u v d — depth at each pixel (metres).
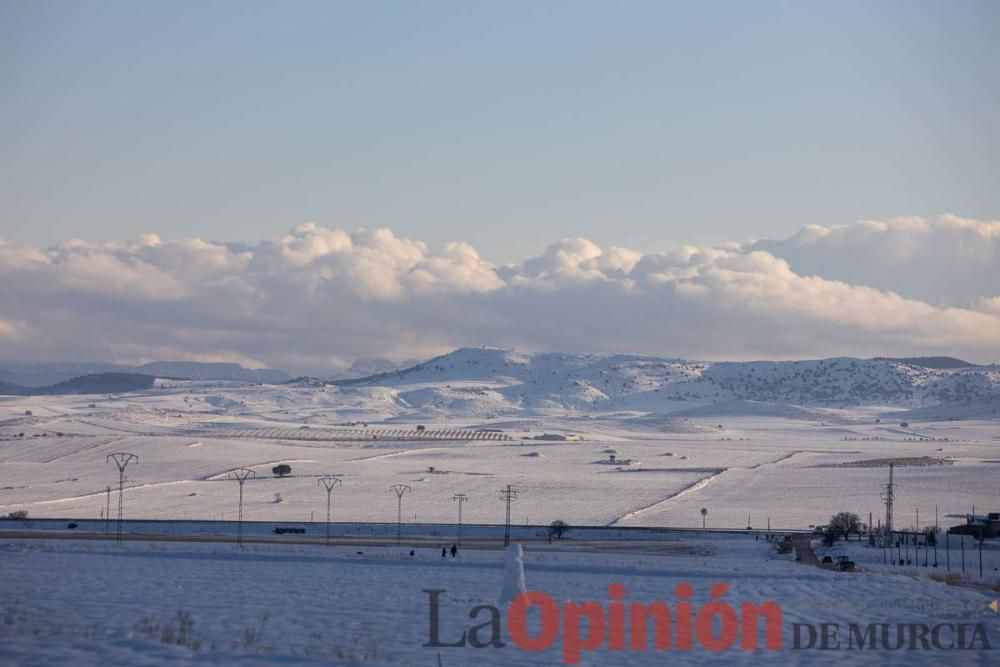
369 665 51.09
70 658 48.84
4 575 92.62
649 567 122.19
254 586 89.31
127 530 187.75
